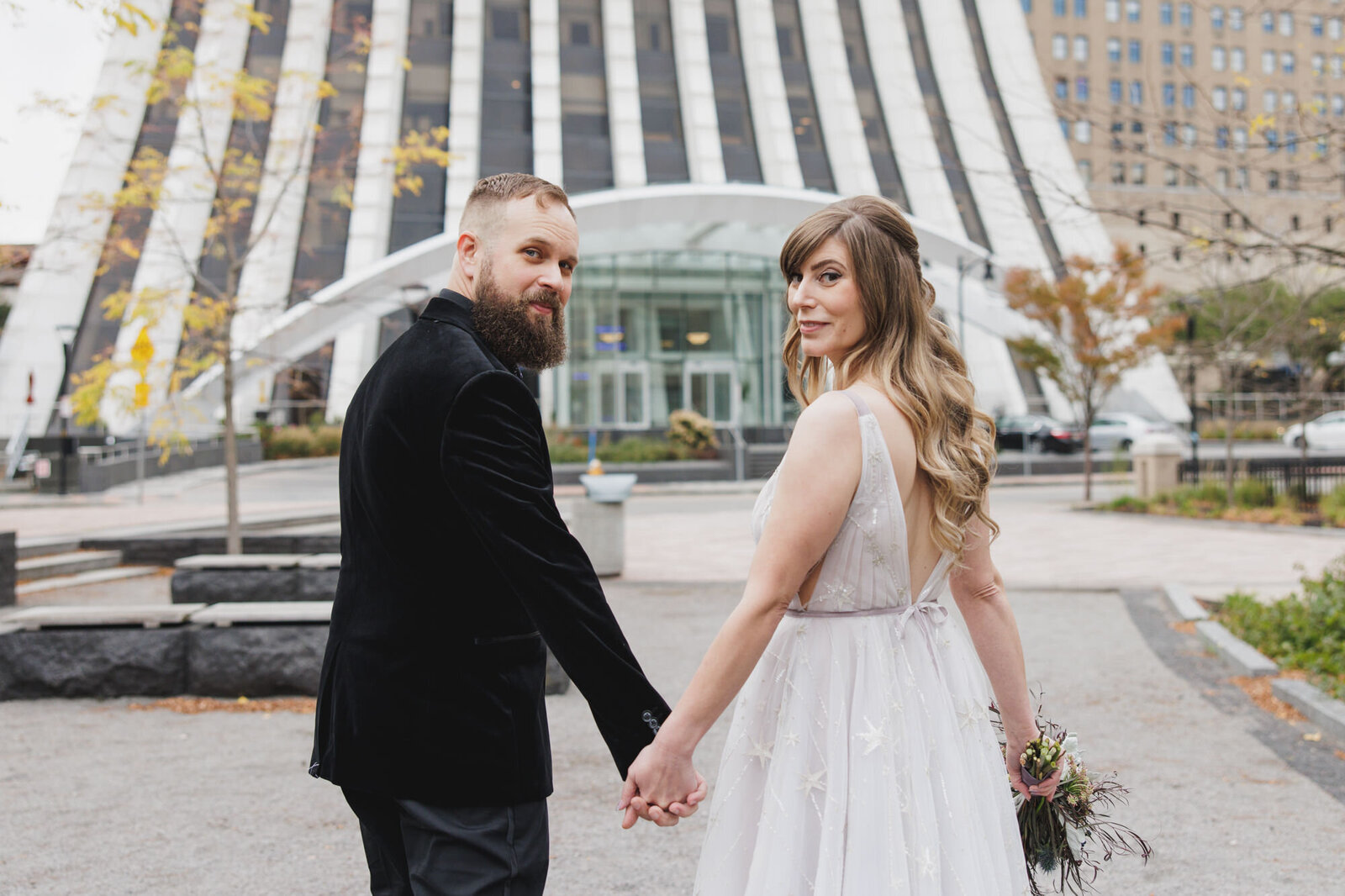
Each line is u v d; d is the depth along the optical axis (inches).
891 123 1985.7
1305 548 610.5
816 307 84.3
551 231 86.4
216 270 1521.9
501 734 80.1
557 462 1337.4
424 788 78.2
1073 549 624.4
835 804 77.3
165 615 259.8
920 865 76.1
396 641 79.5
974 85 1998.0
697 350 1704.0
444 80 1819.6
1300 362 893.2
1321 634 306.2
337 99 1733.5
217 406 1350.9
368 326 1708.9
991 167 1883.6
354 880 147.3
